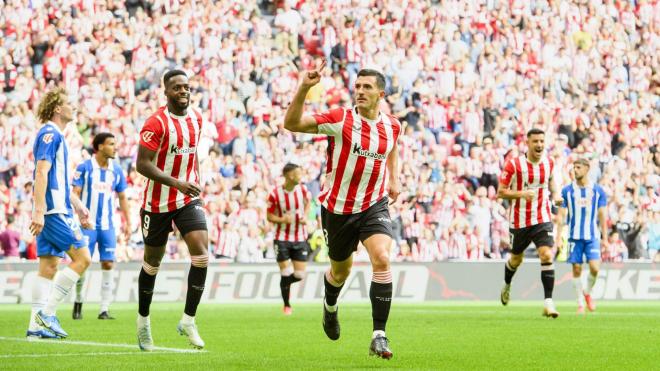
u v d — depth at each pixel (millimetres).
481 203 32969
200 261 10719
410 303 27031
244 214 30859
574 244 22016
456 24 37688
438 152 34375
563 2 39281
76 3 33969
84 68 33188
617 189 36250
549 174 19344
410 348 11422
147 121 10555
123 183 18547
